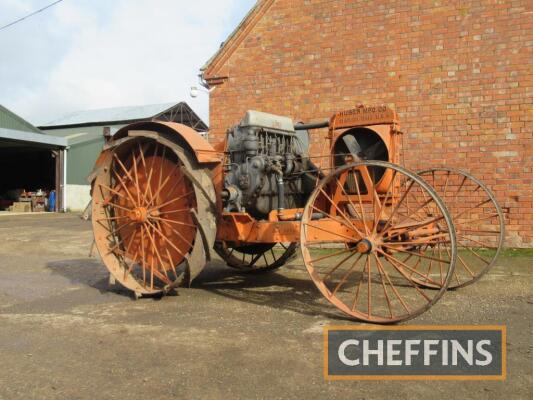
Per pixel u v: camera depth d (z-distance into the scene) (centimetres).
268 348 378
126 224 572
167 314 483
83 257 902
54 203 2444
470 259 769
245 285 622
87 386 311
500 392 301
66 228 1428
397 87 906
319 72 966
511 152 832
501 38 841
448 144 870
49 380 321
